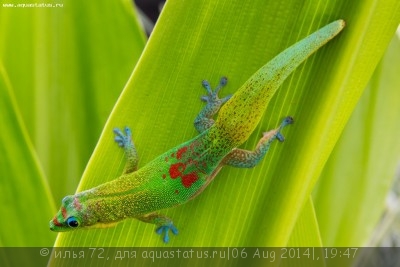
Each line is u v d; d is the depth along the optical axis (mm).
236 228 369
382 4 355
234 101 365
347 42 356
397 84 416
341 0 356
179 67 363
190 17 360
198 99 366
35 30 409
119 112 367
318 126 360
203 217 371
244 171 368
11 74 410
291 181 364
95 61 408
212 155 369
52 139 412
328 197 413
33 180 385
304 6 357
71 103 411
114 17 405
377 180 414
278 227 366
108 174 373
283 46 360
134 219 374
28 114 412
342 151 414
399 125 416
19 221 386
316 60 359
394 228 461
